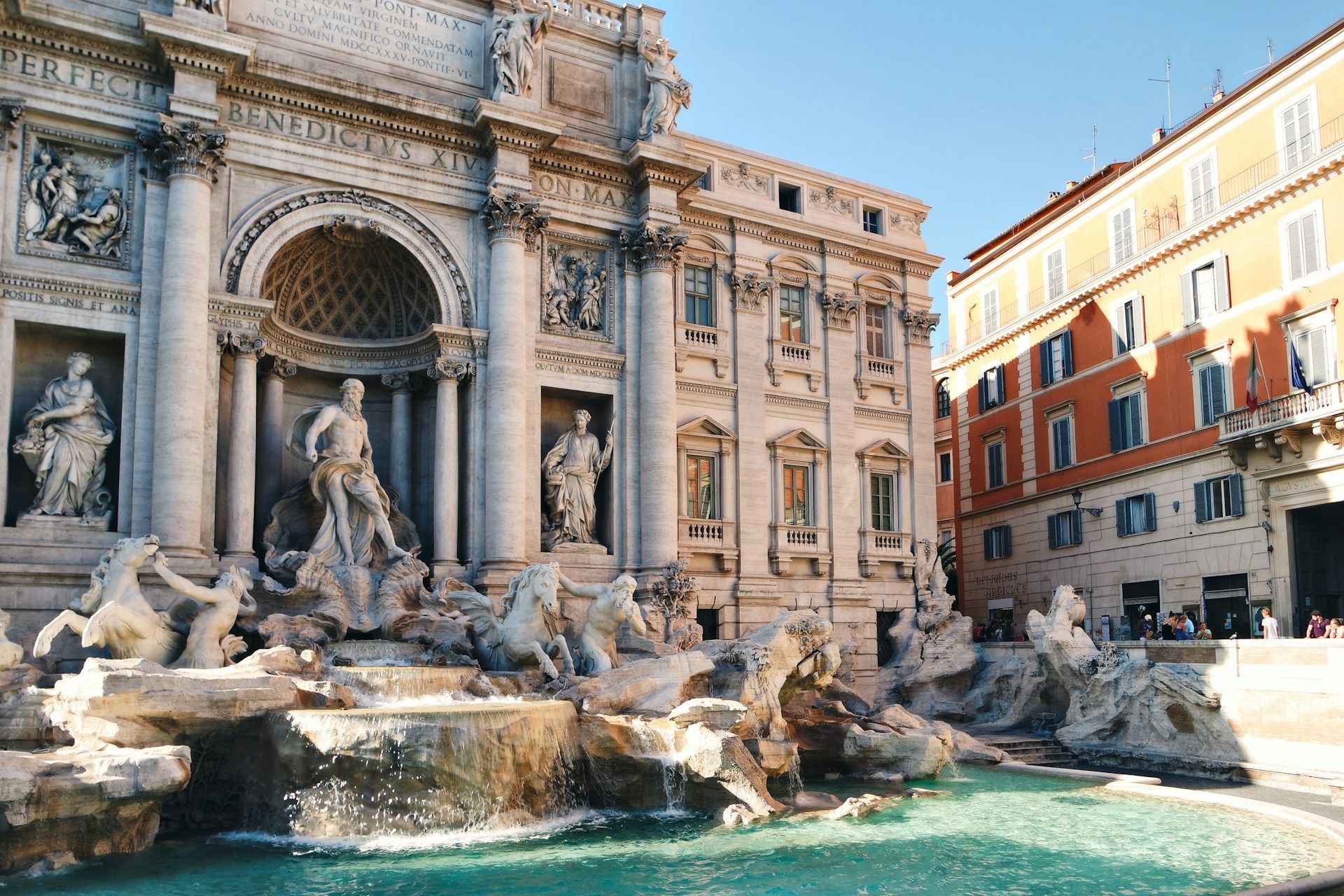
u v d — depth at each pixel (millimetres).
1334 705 26562
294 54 31250
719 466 37688
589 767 22766
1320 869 18109
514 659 26938
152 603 26406
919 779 27984
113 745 18938
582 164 35188
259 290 29781
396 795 19953
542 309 34281
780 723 26812
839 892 16422
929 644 39250
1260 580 36531
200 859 18203
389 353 34062
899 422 42312
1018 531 50719
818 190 41719
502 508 31484
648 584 33719
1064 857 18984
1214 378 39344
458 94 33719
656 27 37844
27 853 17078
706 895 16109
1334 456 33688
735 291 38938
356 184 31484
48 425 27516
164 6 29297
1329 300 34688
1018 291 52062
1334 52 35000
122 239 28469
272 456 31562
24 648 25844
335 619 27234
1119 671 32438
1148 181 43656
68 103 27844
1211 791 26188
